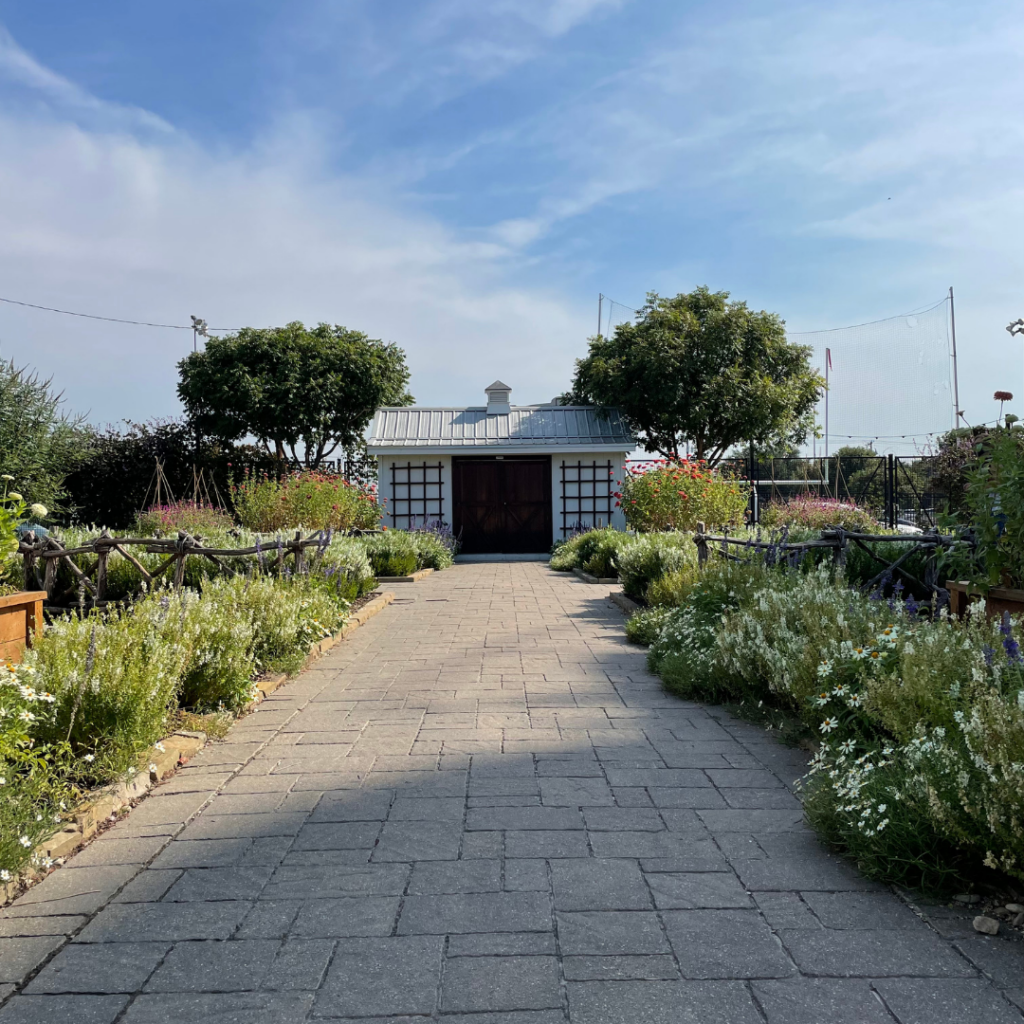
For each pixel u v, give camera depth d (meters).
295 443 24.48
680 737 4.44
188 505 16.64
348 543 12.26
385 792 3.63
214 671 4.86
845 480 19.98
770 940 2.38
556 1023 2.00
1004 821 2.50
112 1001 2.12
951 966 2.23
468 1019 2.03
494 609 10.10
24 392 14.91
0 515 4.73
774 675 4.52
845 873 2.81
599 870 2.83
